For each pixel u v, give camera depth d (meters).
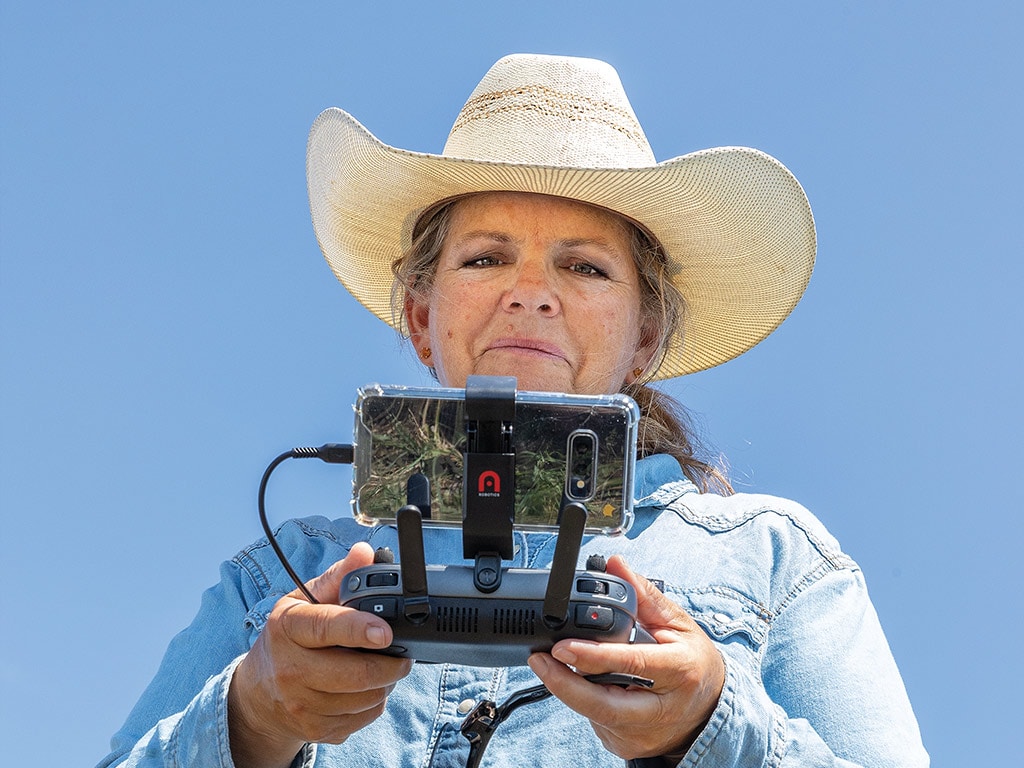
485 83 1.46
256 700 1.06
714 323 1.54
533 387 1.33
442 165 1.36
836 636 1.22
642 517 1.30
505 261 1.38
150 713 1.25
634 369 1.44
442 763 1.17
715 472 1.49
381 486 1.04
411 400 1.04
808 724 1.11
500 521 1.01
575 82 1.43
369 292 1.58
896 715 1.18
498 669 1.20
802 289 1.49
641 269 1.43
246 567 1.33
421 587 0.99
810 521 1.29
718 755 1.04
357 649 1.01
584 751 1.15
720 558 1.26
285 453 1.06
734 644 1.21
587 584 1.00
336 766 1.17
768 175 1.39
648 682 1.00
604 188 1.36
